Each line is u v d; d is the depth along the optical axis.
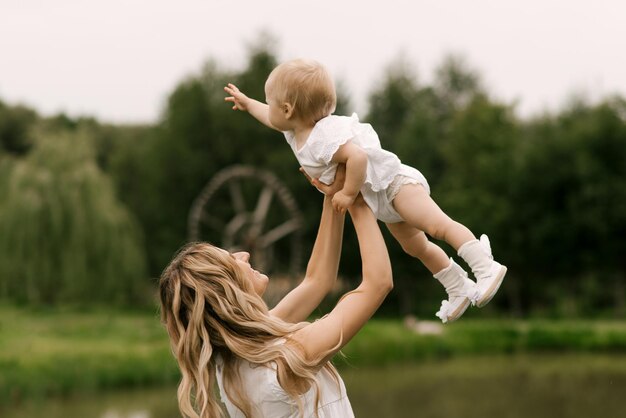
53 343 19.53
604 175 36.38
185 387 2.50
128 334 21.92
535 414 13.38
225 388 2.46
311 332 2.45
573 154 37.09
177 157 41.38
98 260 26.69
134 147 45.47
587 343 25.75
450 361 21.84
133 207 42.59
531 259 37.59
